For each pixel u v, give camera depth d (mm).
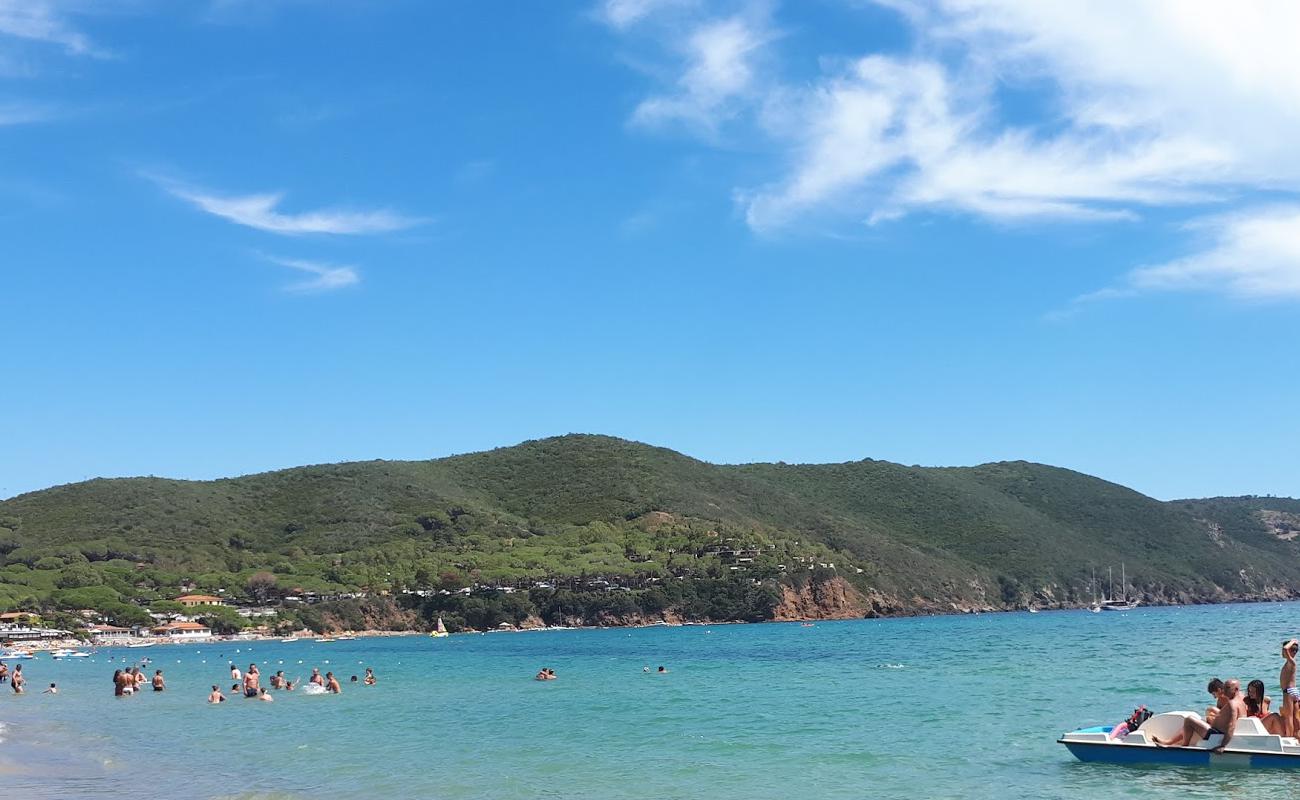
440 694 64500
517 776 32312
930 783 29219
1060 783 28031
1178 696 50250
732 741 39219
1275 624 151875
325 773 33750
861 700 54125
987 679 64625
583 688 67812
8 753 41375
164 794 30844
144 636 171500
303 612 194875
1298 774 26469
